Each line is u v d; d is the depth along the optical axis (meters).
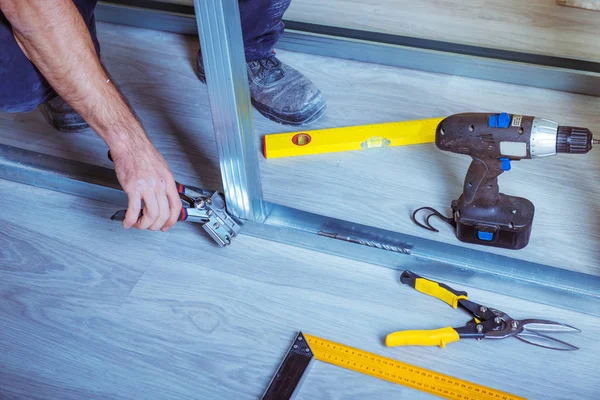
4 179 1.92
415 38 2.20
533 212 1.61
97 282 1.64
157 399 1.41
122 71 2.24
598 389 1.38
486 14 2.37
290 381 1.40
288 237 1.68
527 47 2.21
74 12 1.32
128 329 1.54
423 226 1.71
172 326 1.54
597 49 2.19
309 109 1.98
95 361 1.48
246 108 1.51
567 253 1.63
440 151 1.91
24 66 1.51
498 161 1.49
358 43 2.20
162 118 2.06
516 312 1.53
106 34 2.40
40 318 1.57
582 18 2.33
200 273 1.64
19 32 1.28
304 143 1.92
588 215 1.72
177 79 2.21
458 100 2.07
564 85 2.06
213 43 1.37
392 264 1.62
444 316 1.52
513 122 1.43
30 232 1.77
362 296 1.57
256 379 1.43
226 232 1.65
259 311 1.55
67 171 1.83
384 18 2.37
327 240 1.64
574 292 1.49
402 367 1.42
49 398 1.43
